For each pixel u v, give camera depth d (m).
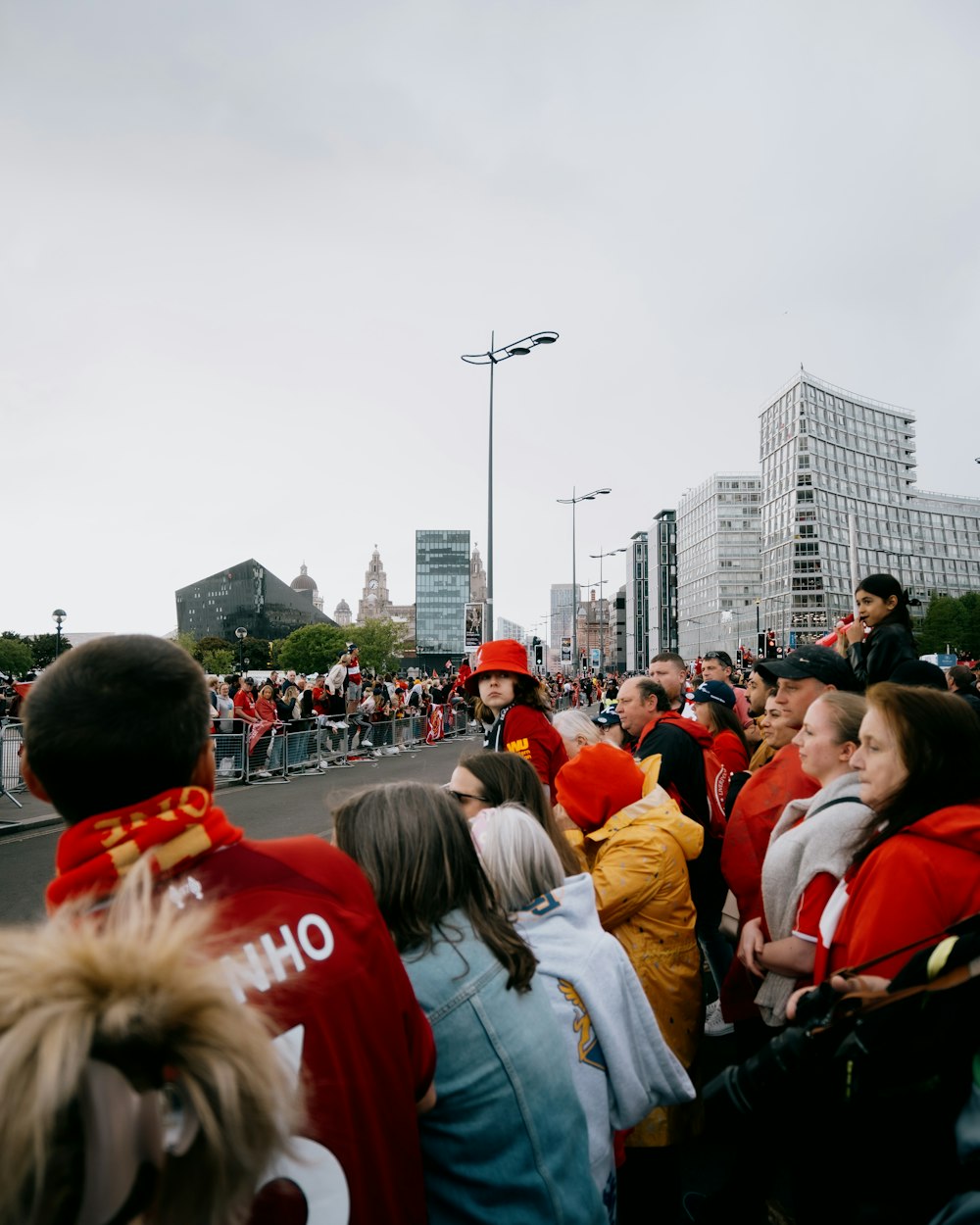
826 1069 1.50
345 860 1.37
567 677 58.66
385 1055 1.23
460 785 2.64
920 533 143.62
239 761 13.59
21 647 113.56
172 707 1.24
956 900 1.72
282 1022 1.10
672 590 167.12
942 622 100.38
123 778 1.18
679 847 2.81
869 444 139.00
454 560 178.75
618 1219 2.49
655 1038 2.12
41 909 6.26
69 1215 0.67
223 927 1.12
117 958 0.76
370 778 14.63
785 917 2.44
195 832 1.18
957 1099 1.40
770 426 139.25
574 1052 1.94
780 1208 2.35
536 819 2.48
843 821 2.34
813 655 3.42
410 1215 1.23
